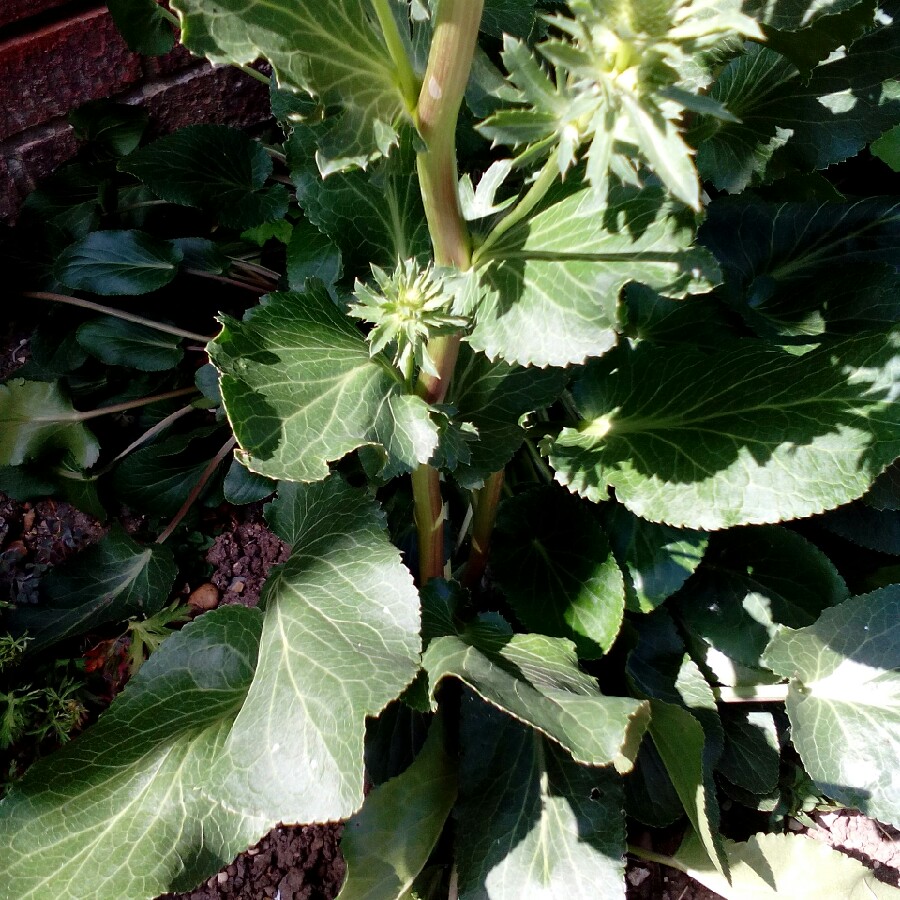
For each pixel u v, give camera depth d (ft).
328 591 1.18
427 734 1.44
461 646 1.22
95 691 1.62
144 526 1.81
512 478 1.67
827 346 1.22
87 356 1.84
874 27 1.26
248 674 1.28
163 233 2.00
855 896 1.45
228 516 1.84
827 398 1.18
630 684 1.39
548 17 0.68
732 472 1.21
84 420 1.76
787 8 1.04
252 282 1.98
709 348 1.34
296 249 1.55
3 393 1.68
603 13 0.65
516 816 1.35
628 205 0.92
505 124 0.73
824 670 1.42
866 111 1.32
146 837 1.14
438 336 0.98
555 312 0.92
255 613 1.31
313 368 0.97
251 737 1.08
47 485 1.74
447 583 1.43
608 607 1.40
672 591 1.43
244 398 0.88
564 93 0.74
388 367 1.04
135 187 1.95
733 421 1.24
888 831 1.65
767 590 1.52
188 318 1.96
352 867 1.24
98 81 1.84
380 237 1.26
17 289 1.88
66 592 1.64
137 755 1.21
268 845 1.54
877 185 1.85
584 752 1.01
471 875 1.31
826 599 1.47
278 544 1.82
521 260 0.97
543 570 1.49
